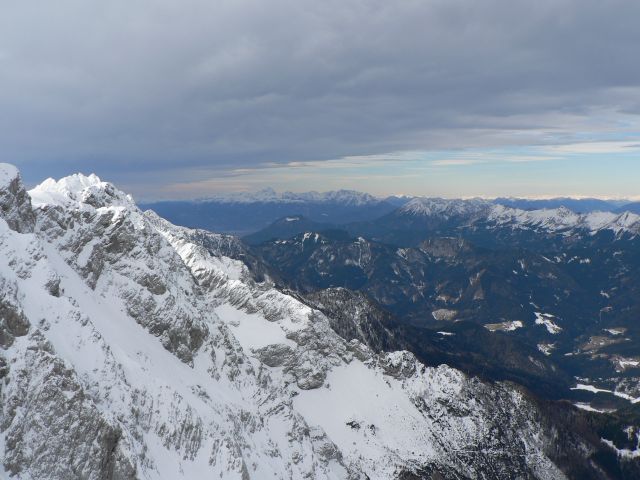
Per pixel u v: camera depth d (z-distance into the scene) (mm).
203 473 113812
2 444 81750
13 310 90938
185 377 152875
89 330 111812
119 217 173250
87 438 90375
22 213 142625
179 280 197000
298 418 195625
